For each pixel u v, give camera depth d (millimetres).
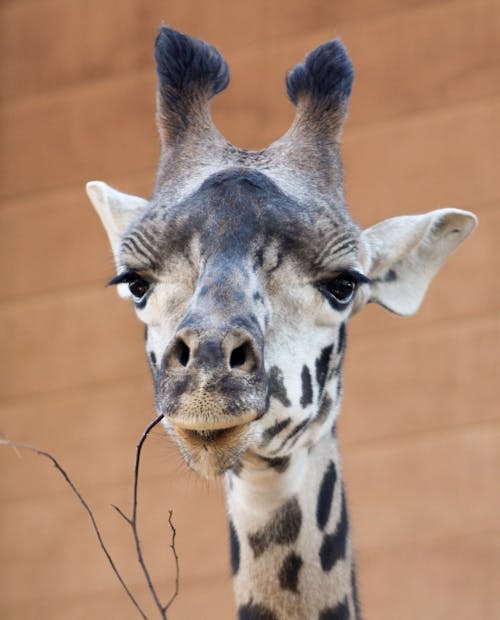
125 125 24859
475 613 21031
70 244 24844
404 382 22016
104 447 23859
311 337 8773
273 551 9234
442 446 21703
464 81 22844
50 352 24531
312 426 9070
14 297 24922
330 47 9641
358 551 21562
